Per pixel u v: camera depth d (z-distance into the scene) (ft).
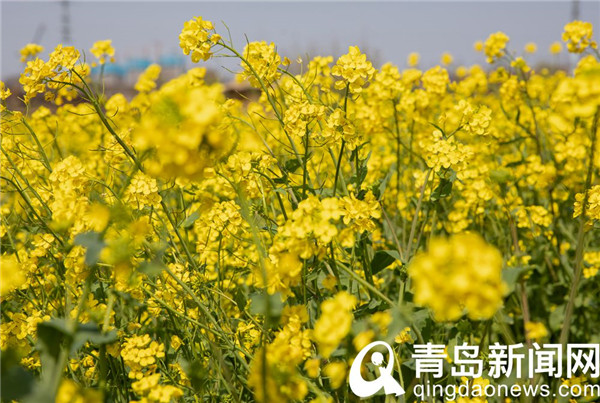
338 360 6.17
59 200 5.86
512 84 13.17
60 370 4.09
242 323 6.94
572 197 11.09
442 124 8.09
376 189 7.30
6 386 3.81
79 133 13.26
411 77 12.65
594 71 4.14
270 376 4.15
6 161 8.01
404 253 8.11
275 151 11.25
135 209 6.69
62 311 7.63
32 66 6.82
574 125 10.62
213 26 7.05
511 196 10.27
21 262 6.92
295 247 4.81
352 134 6.77
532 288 10.14
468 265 3.23
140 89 13.26
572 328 9.54
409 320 4.65
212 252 8.70
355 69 6.76
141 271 4.60
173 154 3.42
